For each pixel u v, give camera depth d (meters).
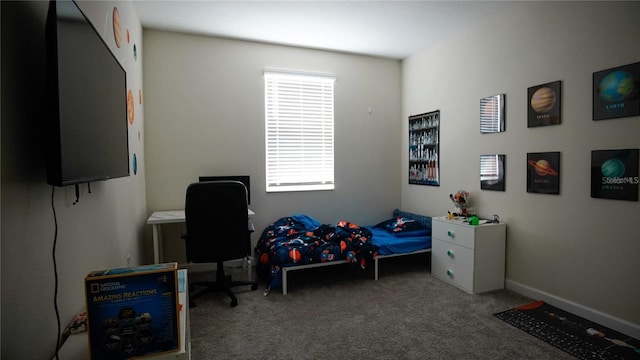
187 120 3.51
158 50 3.39
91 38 1.24
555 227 2.54
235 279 3.31
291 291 2.93
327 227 3.43
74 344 1.12
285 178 3.95
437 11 2.99
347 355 1.95
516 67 2.83
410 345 2.05
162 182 3.45
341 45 3.86
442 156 3.74
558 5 2.48
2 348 0.81
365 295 2.84
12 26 0.90
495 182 3.04
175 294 0.99
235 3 2.83
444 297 2.78
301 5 2.88
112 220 1.92
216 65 3.59
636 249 2.07
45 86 1.11
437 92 3.79
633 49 2.05
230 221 2.55
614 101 2.15
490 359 1.90
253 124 3.75
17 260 0.89
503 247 2.93
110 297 0.95
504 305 2.60
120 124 1.72
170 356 0.99
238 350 2.01
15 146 0.90
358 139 4.27
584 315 2.35
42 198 1.05
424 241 3.40
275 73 3.78
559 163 2.50
